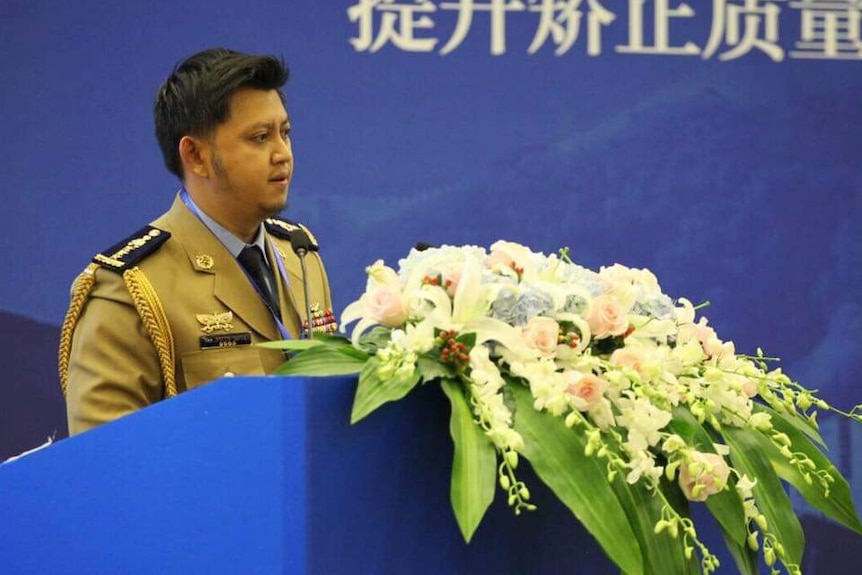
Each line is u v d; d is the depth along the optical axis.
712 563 2.40
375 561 2.34
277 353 3.72
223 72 3.66
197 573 2.31
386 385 2.32
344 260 6.66
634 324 2.73
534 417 2.40
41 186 6.44
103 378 3.52
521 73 6.73
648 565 2.42
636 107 6.81
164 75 6.52
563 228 6.77
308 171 6.62
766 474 2.71
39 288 6.44
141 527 2.38
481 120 6.71
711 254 6.87
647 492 2.50
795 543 2.67
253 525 2.27
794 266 6.93
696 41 6.85
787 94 6.91
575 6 6.76
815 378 6.96
